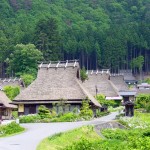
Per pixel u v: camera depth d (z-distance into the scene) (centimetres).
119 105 14812
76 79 11062
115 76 17938
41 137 6128
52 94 10756
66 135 6219
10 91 13500
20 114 10812
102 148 5162
